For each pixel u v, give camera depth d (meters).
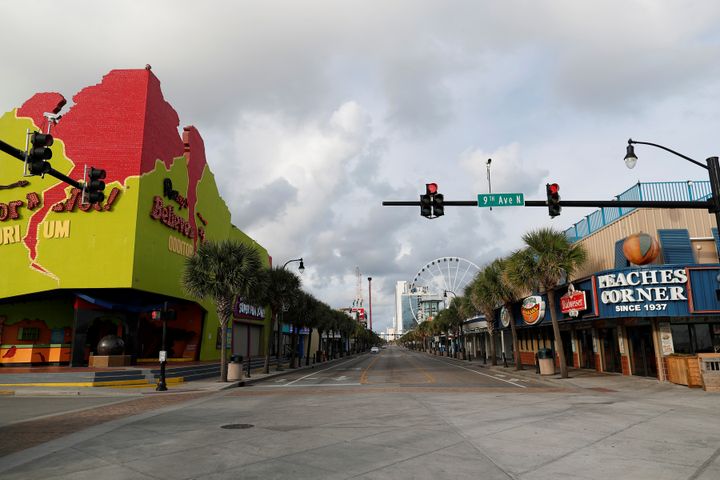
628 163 16.52
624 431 10.45
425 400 16.89
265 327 61.34
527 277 26.69
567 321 28.95
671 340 22.56
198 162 40.75
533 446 8.98
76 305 29.80
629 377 24.70
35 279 29.23
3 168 31.20
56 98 31.75
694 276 21.66
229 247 28.19
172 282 34.22
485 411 13.77
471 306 45.31
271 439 9.91
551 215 16.14
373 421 12.15
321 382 27.44
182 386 24.55
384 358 78.50
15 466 7.87
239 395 20.28
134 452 8.82
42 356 32.00
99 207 29.33
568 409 14.08
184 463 7.94
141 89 31.31
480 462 7.82
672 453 8.35
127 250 29.05
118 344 29.89
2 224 30.41
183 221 36.03
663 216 24.31
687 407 14.35
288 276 38.59
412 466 7.60
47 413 14.65
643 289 22.11
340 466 7.64
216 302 28.05
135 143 30.48
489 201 16.38
